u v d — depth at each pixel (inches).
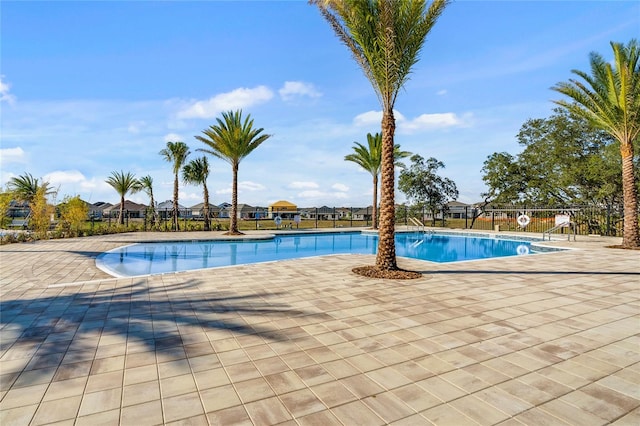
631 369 130.7
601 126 564.7
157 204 1109.7
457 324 182.4
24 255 455.2
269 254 603.5
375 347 151.6
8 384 117.6
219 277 310.2
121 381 120.3
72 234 735.1
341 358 140.2
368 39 322.3
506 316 196.7
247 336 164.7
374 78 336.5
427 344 155.0
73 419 97.7
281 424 95.7
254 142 840.9
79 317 192.9
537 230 978.7
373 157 1016.2
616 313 202.5
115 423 95.9
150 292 253.3
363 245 761.6
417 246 739.4
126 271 414.0
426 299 234.2
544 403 107.0
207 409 103.2
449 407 104.5
